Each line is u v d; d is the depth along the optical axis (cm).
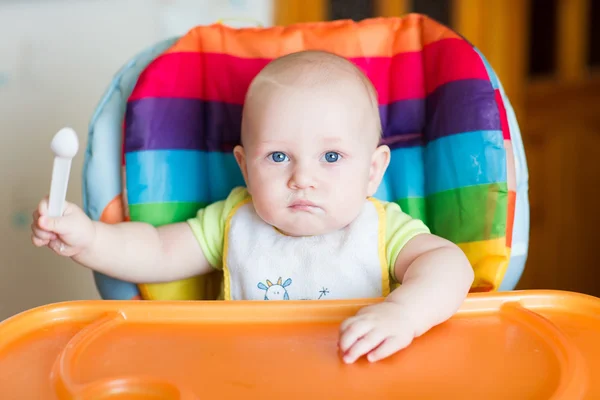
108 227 89
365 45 102
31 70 164
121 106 100
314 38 103
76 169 168
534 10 227
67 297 171
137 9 168
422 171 97
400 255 86
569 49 230
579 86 230
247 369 60
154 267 92
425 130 97
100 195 97
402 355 63
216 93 101
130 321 71
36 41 163
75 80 166
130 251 90
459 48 95
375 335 63
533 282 241
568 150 235
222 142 102
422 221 95
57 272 170
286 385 57
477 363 61
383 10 202
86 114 168
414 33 101
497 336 67
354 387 56
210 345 65
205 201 100
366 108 88
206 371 59
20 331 68
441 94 94
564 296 74
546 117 234
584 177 235
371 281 88
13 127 164
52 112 166
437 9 205
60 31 164
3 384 58
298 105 84
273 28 105
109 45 167
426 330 68
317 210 85
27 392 56
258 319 71
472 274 78
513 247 94
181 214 98
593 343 65
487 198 88
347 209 86
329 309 71
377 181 94
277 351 64
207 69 101
